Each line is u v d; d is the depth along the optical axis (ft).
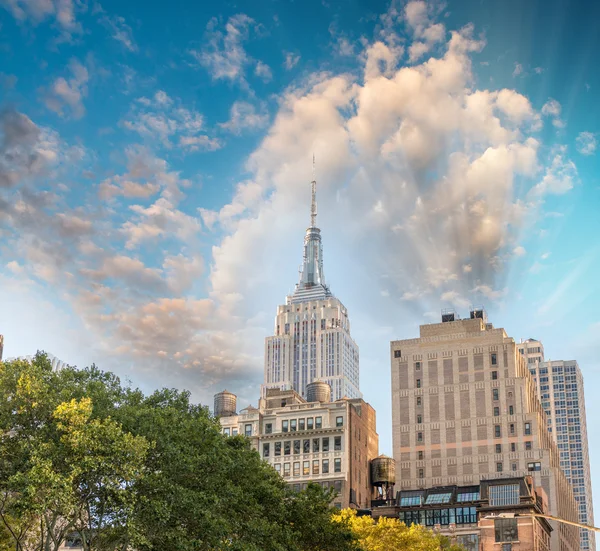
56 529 327.26
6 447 297.12
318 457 640.17
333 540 368.89
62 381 321.32
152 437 314.14
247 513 337.52
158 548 309.63
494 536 588.91
